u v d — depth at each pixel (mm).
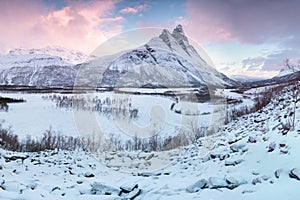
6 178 6113
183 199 4637
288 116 7812
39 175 7051
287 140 5926
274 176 4832
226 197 4469
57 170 7895
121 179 6957
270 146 6070
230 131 11555
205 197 4570
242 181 5016
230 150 7680
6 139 12383
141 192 5398
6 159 8383
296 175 4402
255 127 9320
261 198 4121
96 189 5723
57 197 5176
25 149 11812
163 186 5539
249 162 6066
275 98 14070
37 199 4902
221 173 6004
